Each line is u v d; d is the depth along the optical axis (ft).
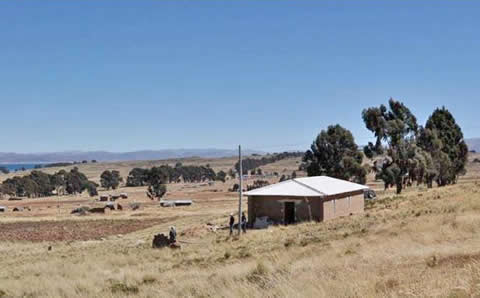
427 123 334.03
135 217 291.58
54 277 82.43
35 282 76.48
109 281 72.84
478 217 101.81
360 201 203.21
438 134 324.60
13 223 278.05
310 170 309.63
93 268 95.86
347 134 305.32
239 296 47.11
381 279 45.29
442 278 42.32
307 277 50.37
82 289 68.08
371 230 111.86
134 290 63.72
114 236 205.16
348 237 106.11
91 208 356.79
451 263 52.06
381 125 273.75
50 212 358.43
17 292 70.44
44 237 215.92
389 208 179.01
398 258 61.62
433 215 123.03
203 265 87.76
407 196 225.15
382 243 83.82
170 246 133.80
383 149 277.03
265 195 179.93
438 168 303.68
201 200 439.63
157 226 237.66
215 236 155.84
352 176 305.12
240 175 155.33
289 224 170.91
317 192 176.86
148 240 159.12
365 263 61.11
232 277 60.54
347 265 59.57
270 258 84.74
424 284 40.83
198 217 263.70
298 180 194.80
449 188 223.71
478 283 37.32
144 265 95.91
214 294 50.90
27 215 333.01
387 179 271.69
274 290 45.65
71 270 93.30
